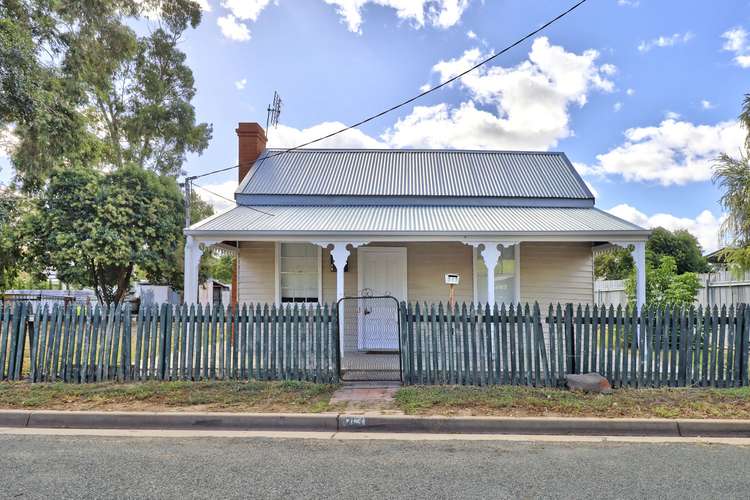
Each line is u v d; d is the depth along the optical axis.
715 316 7.18
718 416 5.74
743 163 9.84
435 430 5.65
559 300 11.85
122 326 7.79
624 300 15.72
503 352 7.27
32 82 12.11
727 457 4.74
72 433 5.53
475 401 6.25
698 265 32.94
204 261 25.52
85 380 7.41
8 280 20.09
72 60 16.11
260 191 12.43
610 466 4.47
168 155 28.41
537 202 12.28
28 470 4.34
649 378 7.18
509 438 5.37
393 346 11.51
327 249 12.02
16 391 6.75
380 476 4.20
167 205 21.53
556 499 3.73
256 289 11.95
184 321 7.52
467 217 11.02
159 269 21.23
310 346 7.50
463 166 14.19
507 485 4.01
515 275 11.83
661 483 4.06
